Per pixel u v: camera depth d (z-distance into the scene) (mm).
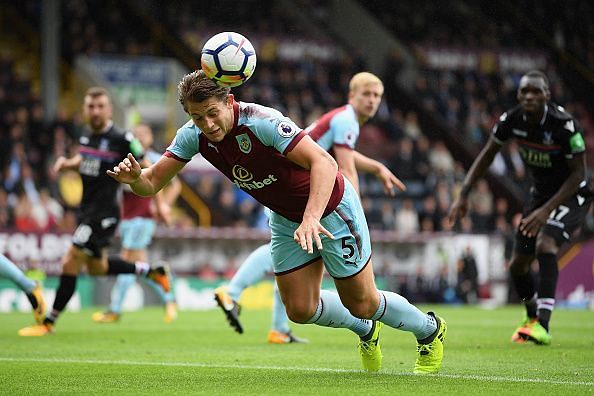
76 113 84125
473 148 98625
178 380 20234
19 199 69250
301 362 24750
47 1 87125
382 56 113000
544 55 115312
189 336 35000
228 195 76062
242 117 18531
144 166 36188
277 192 19312
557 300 71438
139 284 61875
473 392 17703
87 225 35594
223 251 68000
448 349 28656
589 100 113125
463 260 70062
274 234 20141
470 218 80438
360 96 29500
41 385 19469
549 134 29641
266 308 64250
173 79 92875
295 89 97438
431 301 70750
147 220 46688
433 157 91750
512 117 30406
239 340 33000
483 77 110750
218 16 106625
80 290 60062
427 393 17562
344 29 116250
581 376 20906
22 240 59469
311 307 20375
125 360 25328
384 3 115188
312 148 18328
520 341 31359
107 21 97875
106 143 35625
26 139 76125
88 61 90812
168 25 101812
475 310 60094
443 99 104188
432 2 117125
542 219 29266
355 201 19703
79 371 22281
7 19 96062
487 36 115188
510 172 94250
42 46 88188
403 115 104062
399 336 34219
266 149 18688
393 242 72000
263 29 107000
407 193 86562
